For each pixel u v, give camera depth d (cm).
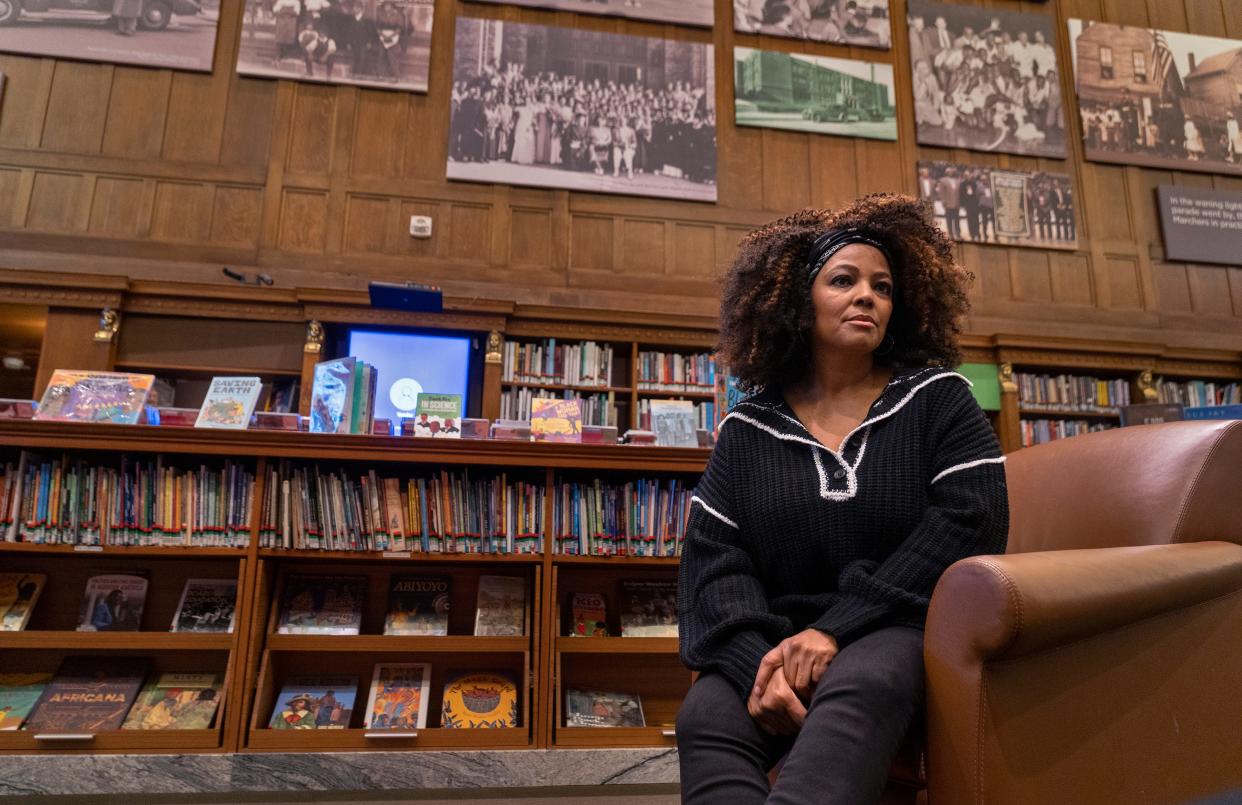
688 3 717
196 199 614
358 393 264
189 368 563
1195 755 111
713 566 122
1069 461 147
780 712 101
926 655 102
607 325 612
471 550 247
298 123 641
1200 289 741
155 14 637
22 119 604
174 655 245
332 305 574
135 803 215
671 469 251
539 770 229
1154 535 126
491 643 243
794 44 730
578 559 252
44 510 233
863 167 714
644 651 249
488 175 653
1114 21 789
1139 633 111
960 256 707
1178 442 131
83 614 243
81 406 251
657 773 233
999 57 751
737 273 151
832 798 87
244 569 233
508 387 598
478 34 678
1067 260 724
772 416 134
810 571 122
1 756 215
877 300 133
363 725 240
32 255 580
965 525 111
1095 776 102
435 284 627
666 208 675
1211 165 764
